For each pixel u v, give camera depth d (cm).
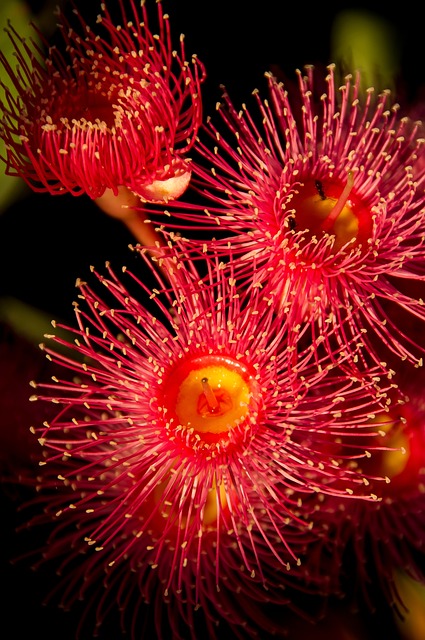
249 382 27
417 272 27
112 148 26
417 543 27
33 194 28
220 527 27
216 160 27
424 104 29
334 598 27
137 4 29
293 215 27
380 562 27
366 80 29
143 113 26
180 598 26
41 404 27
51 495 27
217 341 27
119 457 27
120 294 27
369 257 27
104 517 27
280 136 28
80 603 27
